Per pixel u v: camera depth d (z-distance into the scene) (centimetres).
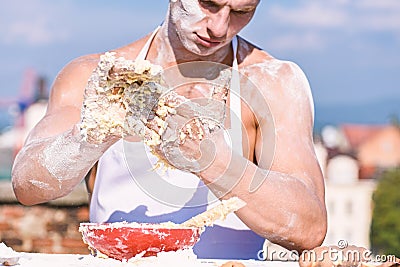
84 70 241
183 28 218
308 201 211
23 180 214
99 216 246
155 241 190
